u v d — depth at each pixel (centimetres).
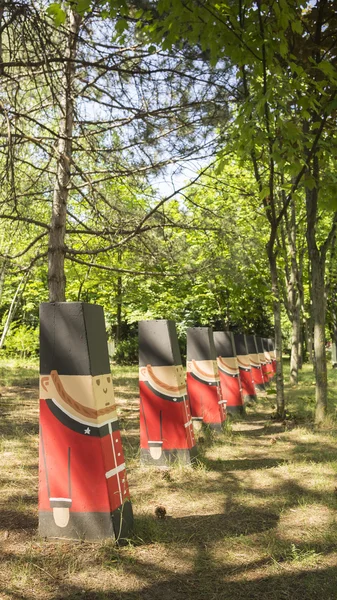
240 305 2794
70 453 449
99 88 879
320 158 681
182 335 3031
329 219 2197
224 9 593
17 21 632
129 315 2714
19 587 361
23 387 1520
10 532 457
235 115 936
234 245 1214
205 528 477
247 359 1449
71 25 884
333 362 3419
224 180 1465
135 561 407
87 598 350
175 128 933
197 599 351
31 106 875
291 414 1136
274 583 372
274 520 496
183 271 1224
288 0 586
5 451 740
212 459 757
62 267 1090
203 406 972
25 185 1027
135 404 1264
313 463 696
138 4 658
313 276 1053
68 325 457
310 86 705
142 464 726
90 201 1029
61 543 439
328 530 466
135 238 1148
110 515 438
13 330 2831
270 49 601
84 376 450
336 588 363
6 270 1198
